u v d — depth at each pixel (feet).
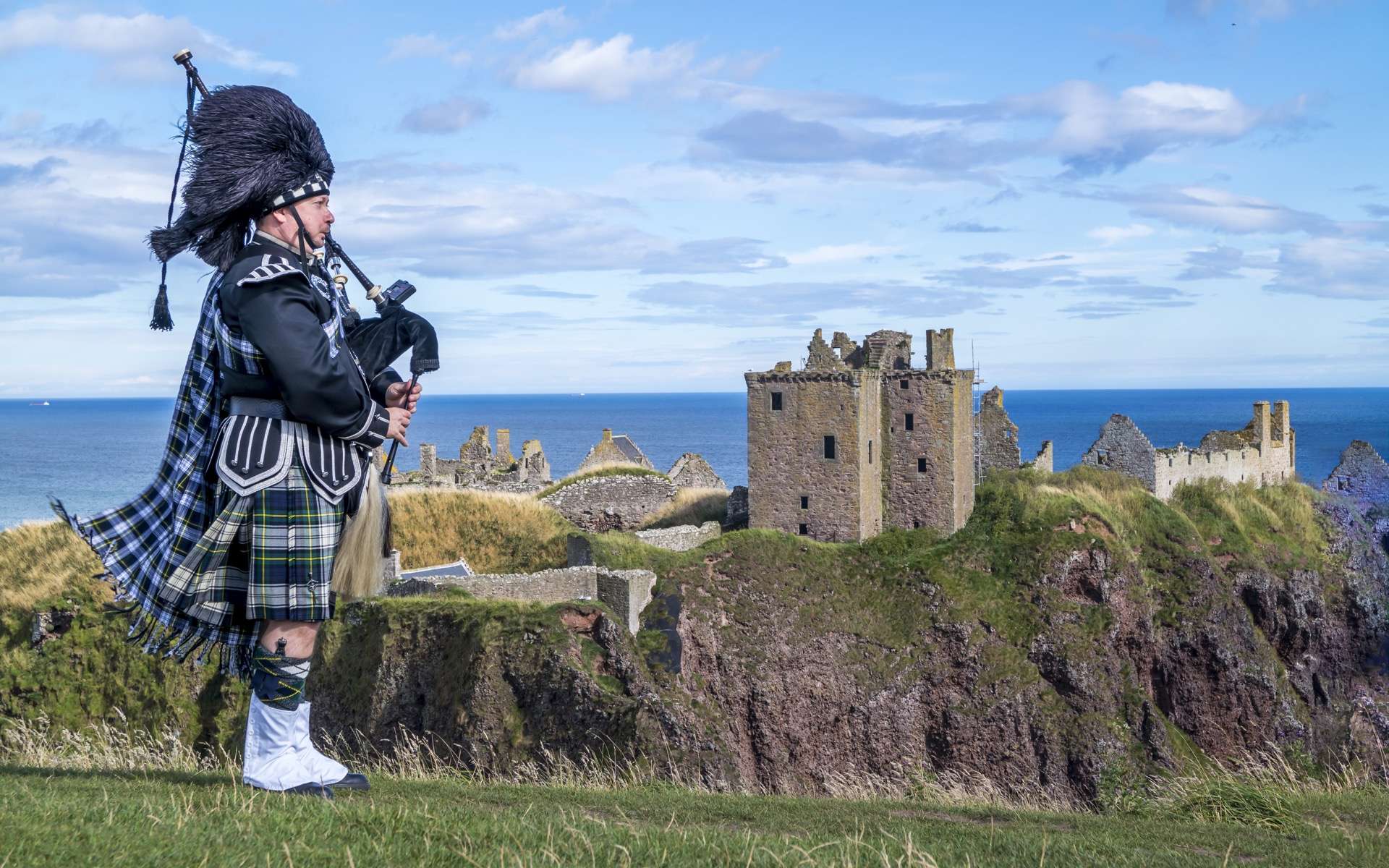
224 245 22.29
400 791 35.73
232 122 21.75
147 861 17.97
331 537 21.74
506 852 20.94
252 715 23.91
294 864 18.80
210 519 21.80
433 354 23.38
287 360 20.20
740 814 37.55
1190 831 38.91
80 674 115.34
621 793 40.78
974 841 31.94
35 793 23.27
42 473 583.58
